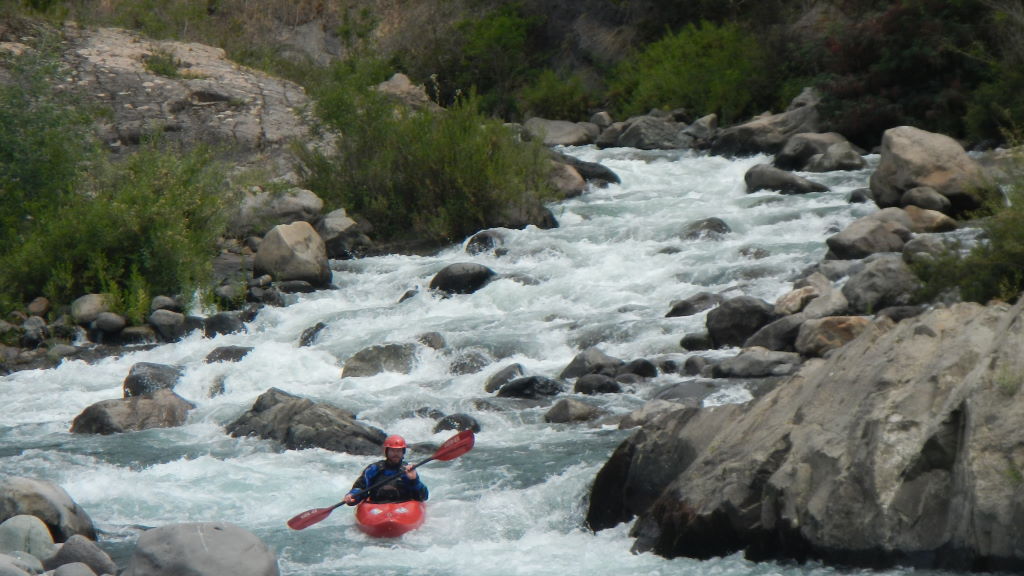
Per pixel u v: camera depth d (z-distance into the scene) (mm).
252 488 17031
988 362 11711
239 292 29484
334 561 13828
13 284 29234
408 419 20109
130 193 30203
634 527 14039
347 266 32344
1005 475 10867
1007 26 37875
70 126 33000
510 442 18484
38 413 22297
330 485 17094
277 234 30906
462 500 15961
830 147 37219
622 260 29141
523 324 25484
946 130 38625
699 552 13008
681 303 24531
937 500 11453
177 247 29516
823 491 12117
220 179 33344
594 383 20906
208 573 11000
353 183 36562
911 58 39625
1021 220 19984
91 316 27984
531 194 34438
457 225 34250
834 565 11859
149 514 15945
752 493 12734
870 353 13523
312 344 26000
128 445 19594
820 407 13219
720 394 19297
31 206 30812
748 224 31000
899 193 29125
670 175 39375
